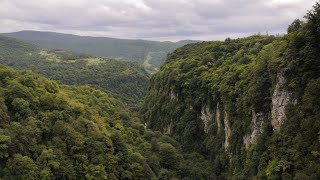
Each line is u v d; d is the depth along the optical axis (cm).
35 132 6084
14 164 5484
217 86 9344
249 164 6631
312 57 5612
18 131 5875
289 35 6550
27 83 7231
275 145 5903
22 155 5741
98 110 9094
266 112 6688
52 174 5800
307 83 5609
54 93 7831
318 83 5397
